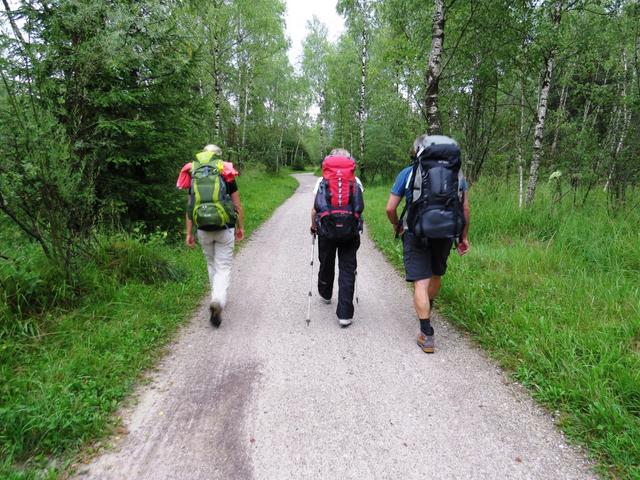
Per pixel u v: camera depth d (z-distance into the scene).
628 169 7.13
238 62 20.61
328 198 3.83
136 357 3.26
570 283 4.55
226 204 3.94
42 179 3.67
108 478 2.12
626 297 4.07
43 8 4.51
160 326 3.83
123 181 6.36
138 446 2.36
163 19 5.95
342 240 3.88
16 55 3.86
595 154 7.63
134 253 4.90
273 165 30.81
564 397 2.72
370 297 4.92
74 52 4.48
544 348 3.26
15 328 3.38
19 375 2.87
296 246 7.70
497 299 4.31
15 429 2.30
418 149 3.49
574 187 7.89
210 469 2.19
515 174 10.76
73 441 2.35
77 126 4.62
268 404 2.77
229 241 4.13
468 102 10.29
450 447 2.36
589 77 11.46
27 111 3.64
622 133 7.80
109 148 5.68
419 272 3.52
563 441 2.40
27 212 3.77
